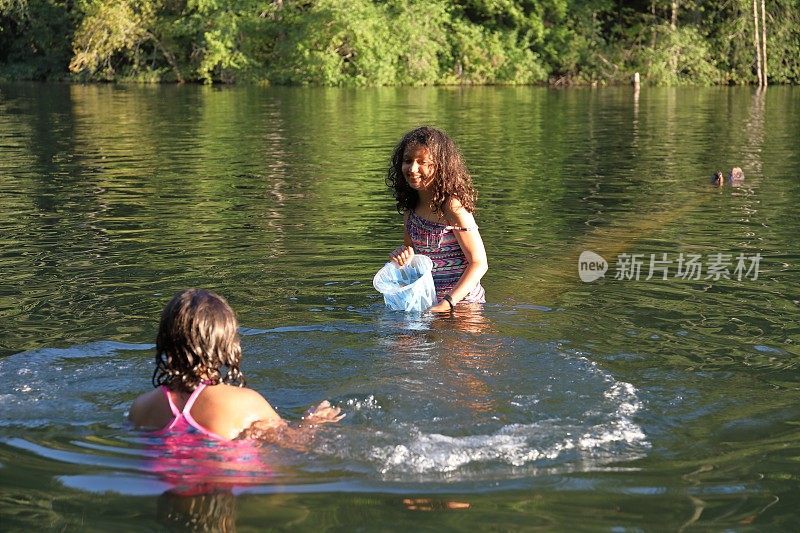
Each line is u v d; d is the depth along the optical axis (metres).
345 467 2.96
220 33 32.59
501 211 7.86
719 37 35.09
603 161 11.37
